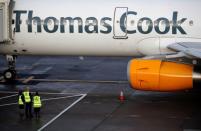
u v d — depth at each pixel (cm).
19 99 4184
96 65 6419
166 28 4662
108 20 4747
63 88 5169
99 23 4766
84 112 4231
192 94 4762
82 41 4853
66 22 4831
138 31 4712
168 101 4531
